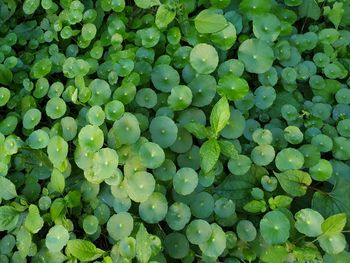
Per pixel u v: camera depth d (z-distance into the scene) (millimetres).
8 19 524
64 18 479
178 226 343
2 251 377
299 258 322
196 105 389
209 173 359
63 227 345
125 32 453
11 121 419
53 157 370
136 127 363
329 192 362
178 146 373
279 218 330
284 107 398
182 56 419
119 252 339
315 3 464
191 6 444
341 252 324
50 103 411
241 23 429
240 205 362
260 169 370
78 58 455
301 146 376
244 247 345
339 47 450
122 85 398
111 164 348
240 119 379
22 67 476
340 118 401
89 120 372
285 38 441
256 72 401
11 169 407
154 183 344
